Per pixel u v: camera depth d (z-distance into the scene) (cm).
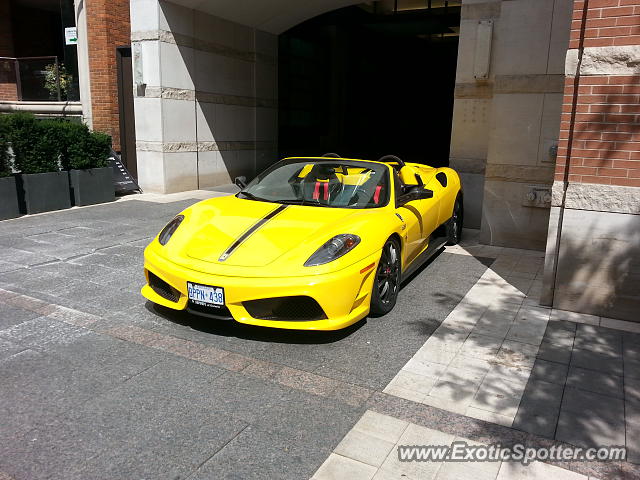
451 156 775
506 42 636
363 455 253
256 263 361
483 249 664
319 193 476
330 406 296
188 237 406
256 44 1255
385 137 1892
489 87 730
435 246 596
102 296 462
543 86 624
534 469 246
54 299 454
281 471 240
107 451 253
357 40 1688
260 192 498
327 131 1634
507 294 493
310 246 371
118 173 1010
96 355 352
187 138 1079
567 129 429
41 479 232
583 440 269
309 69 1503
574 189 431
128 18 1180
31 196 802
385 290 429
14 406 290
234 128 1227
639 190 410
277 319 357
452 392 313
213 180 1172
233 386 315
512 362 353
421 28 1563
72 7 1195
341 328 363
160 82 995
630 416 292
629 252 421
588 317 438
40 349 359
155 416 283
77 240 656
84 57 1157
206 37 1102
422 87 1831
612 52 401
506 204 665
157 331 390
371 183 480
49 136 823
